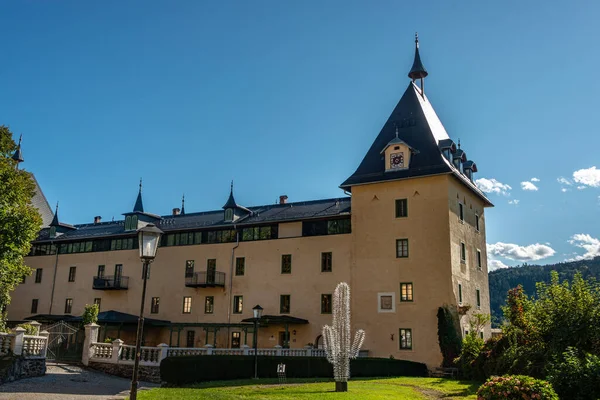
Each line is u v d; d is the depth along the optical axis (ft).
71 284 181.98
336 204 153.58
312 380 88.48
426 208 131.64
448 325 121.60
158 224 177.47
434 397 71.82
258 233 154.61
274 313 146.20
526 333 86.53
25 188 122.21
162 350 97.76
